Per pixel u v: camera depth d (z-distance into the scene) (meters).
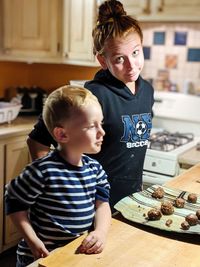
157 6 2.90
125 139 1.51
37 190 1.13
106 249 1.02
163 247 1.05
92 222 1.20
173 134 2.93
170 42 3.64
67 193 1.15
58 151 1.19
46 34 2.72
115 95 1.49
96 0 2.51
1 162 2.46
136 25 1.42
